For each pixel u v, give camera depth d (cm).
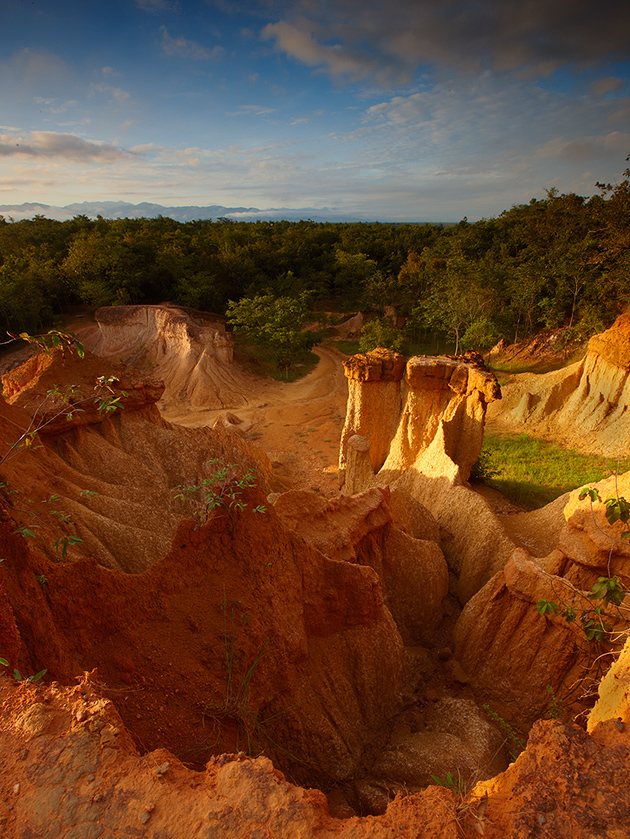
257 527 941
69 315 7250
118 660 756
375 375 2517
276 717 898
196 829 350
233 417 4228
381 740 1058
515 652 1178
